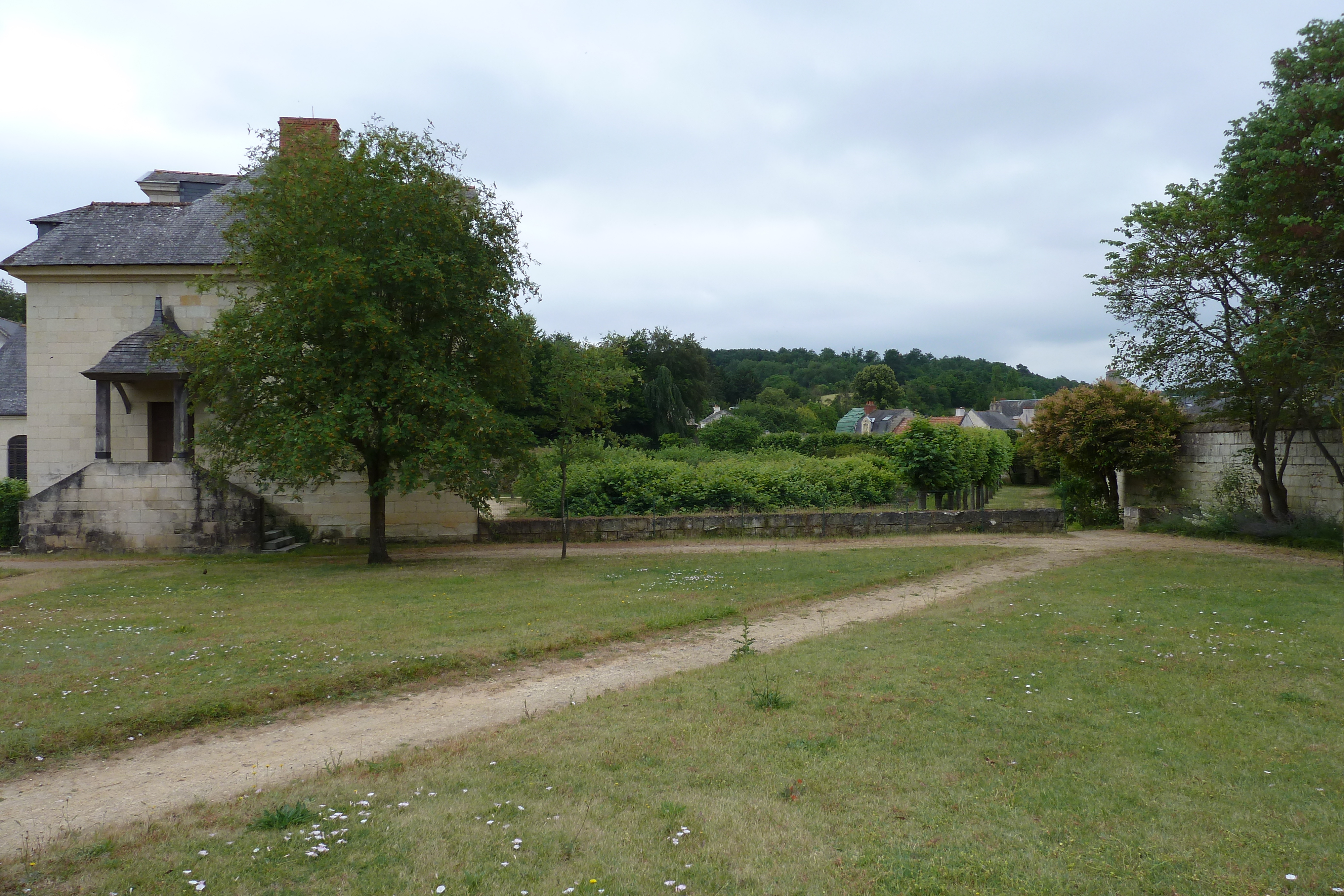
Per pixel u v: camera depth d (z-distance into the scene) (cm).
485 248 1666
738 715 588
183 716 618
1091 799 433
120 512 1900
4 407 2753
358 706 673
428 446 1430
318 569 1559
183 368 1831
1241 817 409
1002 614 988
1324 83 1469
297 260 1451
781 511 2239
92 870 366
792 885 345
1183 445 2270
